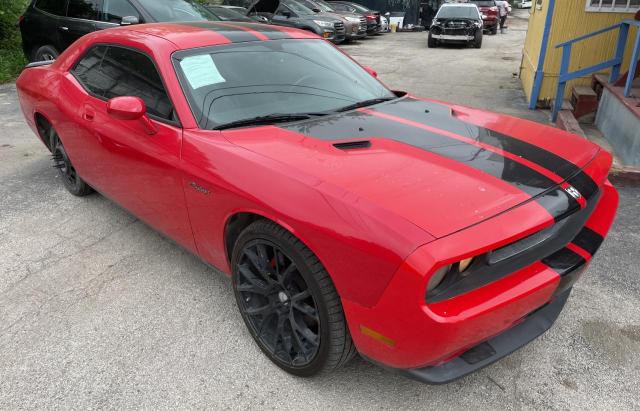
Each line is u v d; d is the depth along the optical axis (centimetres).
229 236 246
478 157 220
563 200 198
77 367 239
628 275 308
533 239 191
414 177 200
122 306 285
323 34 1487
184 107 262
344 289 185
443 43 1641
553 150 235
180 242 290
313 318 208
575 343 250
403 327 171
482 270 176
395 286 168
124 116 254
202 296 293
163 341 256
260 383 228
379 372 233
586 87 755
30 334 263
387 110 287
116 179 320
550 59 759
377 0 2420
